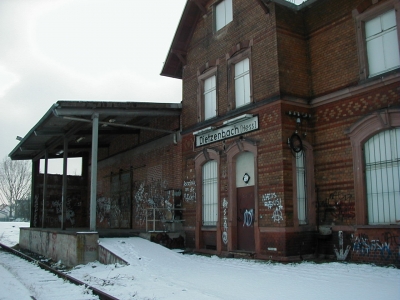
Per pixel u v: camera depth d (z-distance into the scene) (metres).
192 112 18.16
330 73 13.62
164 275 10.98
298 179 13.70
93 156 16.55
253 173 14.70
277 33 13.95
